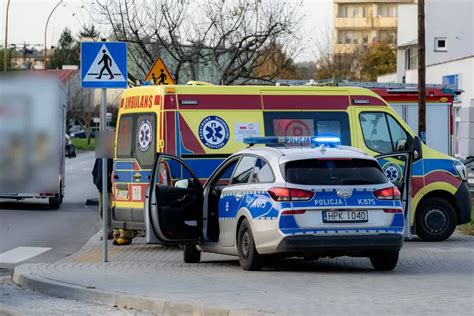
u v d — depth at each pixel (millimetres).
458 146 80875
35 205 43969
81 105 146000
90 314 15242
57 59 145375
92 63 22047
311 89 26438
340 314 13344
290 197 18453
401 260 22078
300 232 18344
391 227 18781
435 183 27609
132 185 25641
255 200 19109
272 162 19156
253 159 20094
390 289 16297
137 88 26047
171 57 45906
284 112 25969
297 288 16516
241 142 25391
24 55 122500
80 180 66500
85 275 19297
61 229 32344
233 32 42969
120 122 26484
